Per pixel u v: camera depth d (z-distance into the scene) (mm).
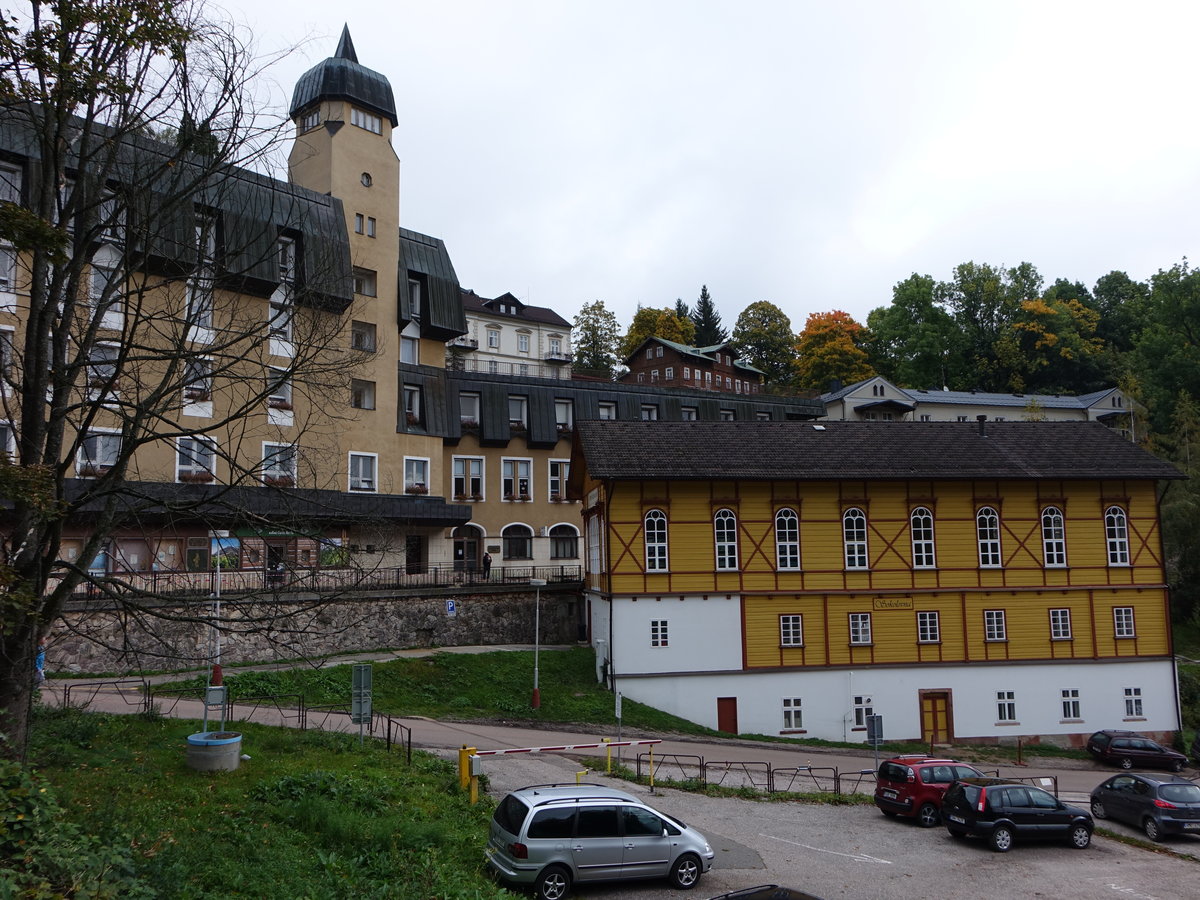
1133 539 39031
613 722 32594
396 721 28578
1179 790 22766
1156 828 22281
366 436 44312
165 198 14586
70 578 13383
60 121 12914
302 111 46750
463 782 19047
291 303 16391
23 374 13523
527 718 31797
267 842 13578
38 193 14359
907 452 39219
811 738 35750
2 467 10500
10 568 11000
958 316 103562
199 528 35844
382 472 45031
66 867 9281
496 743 26734
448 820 16562
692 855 15438
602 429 38594
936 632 37281
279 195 36656
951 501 38094
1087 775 32312
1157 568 39000
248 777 17172
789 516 37188
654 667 35375
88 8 11398
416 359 50094
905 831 21312
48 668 28516
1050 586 38094
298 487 18359
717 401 61062
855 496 37594
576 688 35156
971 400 82938
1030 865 18953
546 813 14672
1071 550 38500
